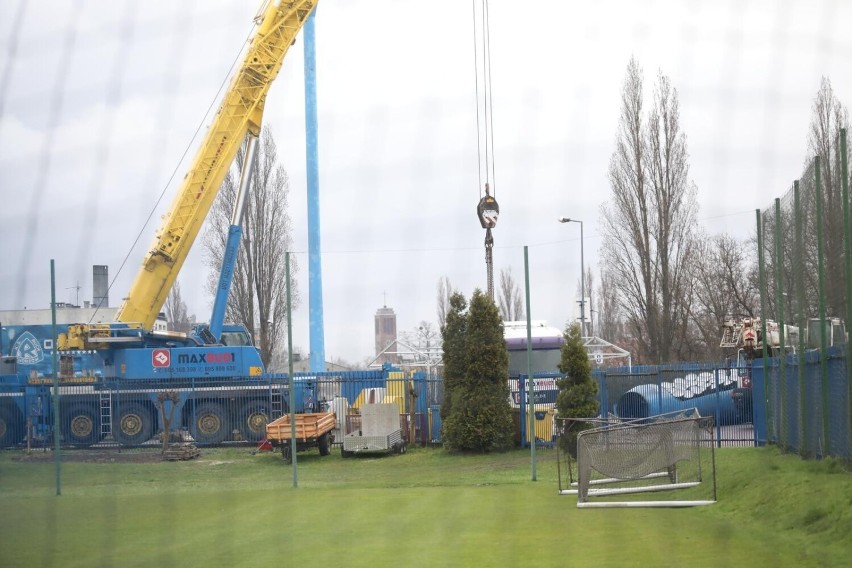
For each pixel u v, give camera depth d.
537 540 10.89
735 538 10.42
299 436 26.03
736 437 24.64
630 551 9.91
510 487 17.34
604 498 14.65
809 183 14.54
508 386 26.73
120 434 30.12
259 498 16.45
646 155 28.83
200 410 30.28
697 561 9.20
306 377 30.23
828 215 13.39
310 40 30.05
